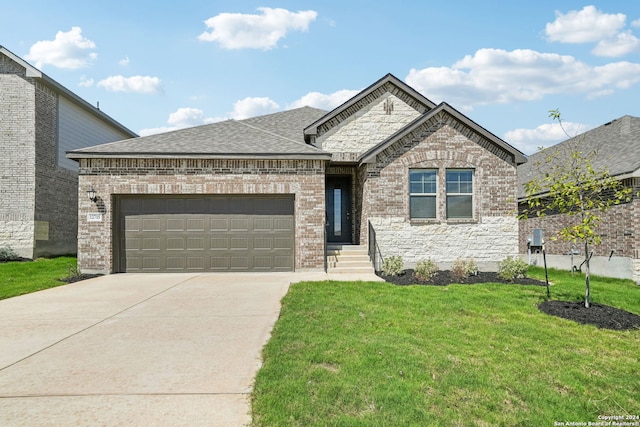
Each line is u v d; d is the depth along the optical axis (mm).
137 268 12789
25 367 4883
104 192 12633
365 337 5965
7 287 10477
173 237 12859
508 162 13805
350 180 16266
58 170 18828
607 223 14211
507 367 5141
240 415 3750
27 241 16891
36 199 17141
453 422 3809
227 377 4582
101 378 4555
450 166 13625
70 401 4004
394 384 4402
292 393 4125
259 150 12914
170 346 5648
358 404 3982
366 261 13312
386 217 13477
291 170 12898
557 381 4855
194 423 3602
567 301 8688
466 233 13617
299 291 9320
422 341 5906
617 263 13703
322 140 15195
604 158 15953
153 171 12719
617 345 6121
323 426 3562
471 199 13836
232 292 9523
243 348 5559
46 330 6453
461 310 7883
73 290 9930
